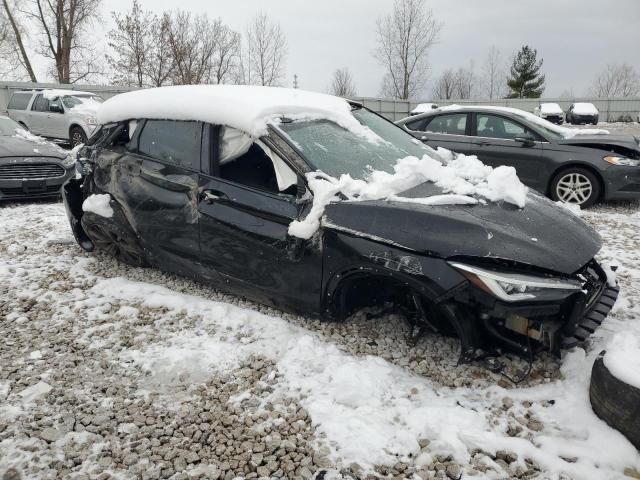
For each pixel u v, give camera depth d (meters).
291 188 3.44
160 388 2.97
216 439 2.56
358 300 3.47
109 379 3.06
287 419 2.68
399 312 3.44
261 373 3.08
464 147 8.14
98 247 4.95
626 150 7.29
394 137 4.46
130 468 2.37
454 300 2.87
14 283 4.45
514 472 2.32
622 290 4.25
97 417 2.71
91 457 2.44
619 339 2.73
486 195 3.28
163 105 4.20
